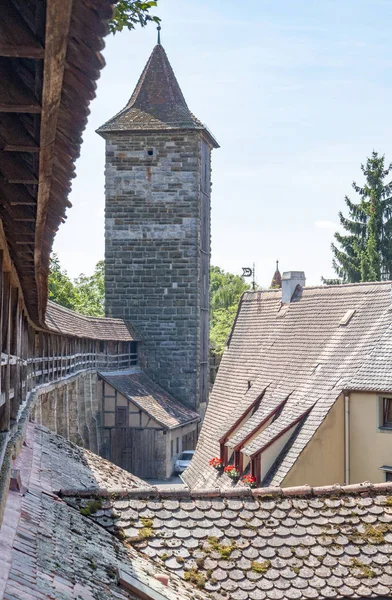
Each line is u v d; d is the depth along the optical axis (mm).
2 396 8375
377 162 55094
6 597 5105
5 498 6809
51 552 6578
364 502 8875
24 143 4309
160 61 52344
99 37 3383
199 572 7840
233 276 113500
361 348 24641
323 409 23047
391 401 22000
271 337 31469
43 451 12648
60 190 5523
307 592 7699
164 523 8461
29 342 20000
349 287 28781
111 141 50875
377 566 8055
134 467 43438
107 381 43281
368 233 54875
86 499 8781
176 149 50562
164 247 50656
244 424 26984
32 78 3648
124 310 50875
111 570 6930
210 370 60719
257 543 8242
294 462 22391
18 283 10695
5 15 3160
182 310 50562
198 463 29938
